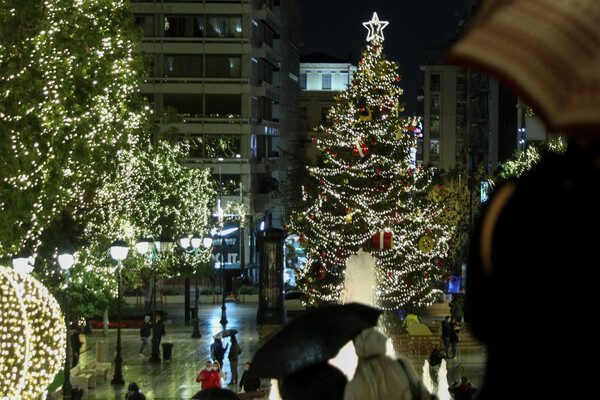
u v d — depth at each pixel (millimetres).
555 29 1536
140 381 36406
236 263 78125
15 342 18109
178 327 53906
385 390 3457
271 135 96125
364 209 37188
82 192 35125
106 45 34219
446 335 38812
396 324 40250
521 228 1691
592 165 1638
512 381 1674
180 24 84500
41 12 28016
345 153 37281
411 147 38281
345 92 37750
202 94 84625
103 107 35031
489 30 1585
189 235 49844
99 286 39156
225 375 33500
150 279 59531
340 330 3703
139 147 49844
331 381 3648
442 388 28000
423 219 38281
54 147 28703
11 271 18891
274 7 107938
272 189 93562
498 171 57906
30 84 27281
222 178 84438
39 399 21891
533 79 1529
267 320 52000
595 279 1616
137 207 50500
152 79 84500
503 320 1702
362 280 23484
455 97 147125
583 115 1491
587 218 1629
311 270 38500
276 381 4117
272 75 98812
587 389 1604
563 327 1629
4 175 27328
